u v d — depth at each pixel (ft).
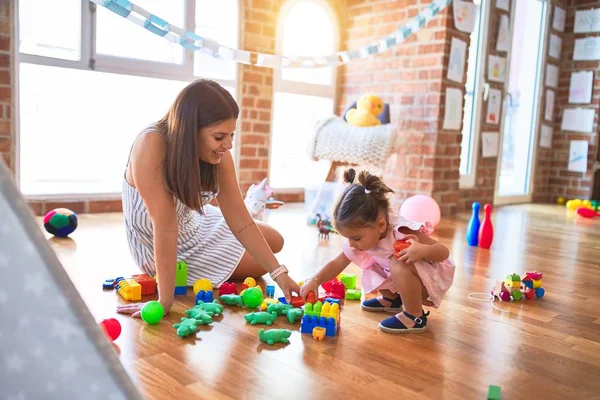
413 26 10.82
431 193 13.57
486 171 16.63
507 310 6.14
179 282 6.05
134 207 6.06
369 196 5.22
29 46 10.37
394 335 5.14
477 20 15.69
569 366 4.63
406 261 5.16
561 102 19.66
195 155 5.06
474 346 4.97
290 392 3.83
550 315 6.04
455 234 11.17
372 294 6.39
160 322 5.09
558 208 17.54
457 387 4.09
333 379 4.09
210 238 6.68
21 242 1.92
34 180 10.84
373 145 11.18
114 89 11.67
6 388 2.02
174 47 12.31
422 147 13.69
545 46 18.76
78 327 1.99
